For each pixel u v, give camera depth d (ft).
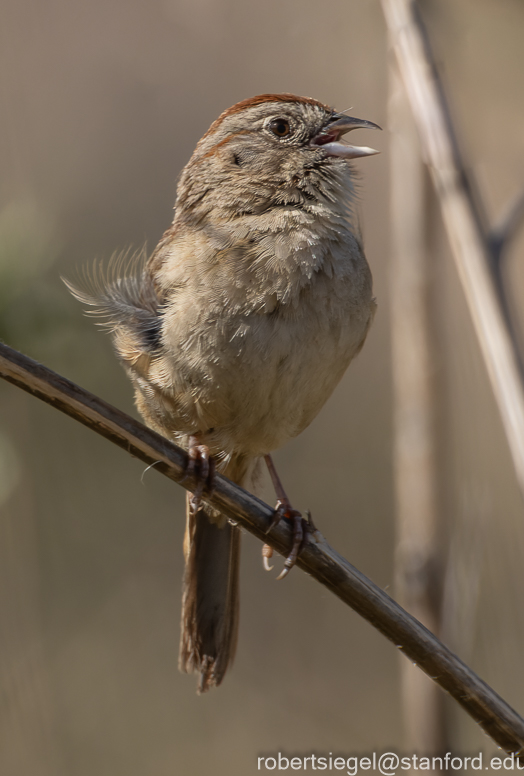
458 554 24.32
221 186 23.32
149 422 24.02
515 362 17.97
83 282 23.30
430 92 19.40
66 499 38.93
